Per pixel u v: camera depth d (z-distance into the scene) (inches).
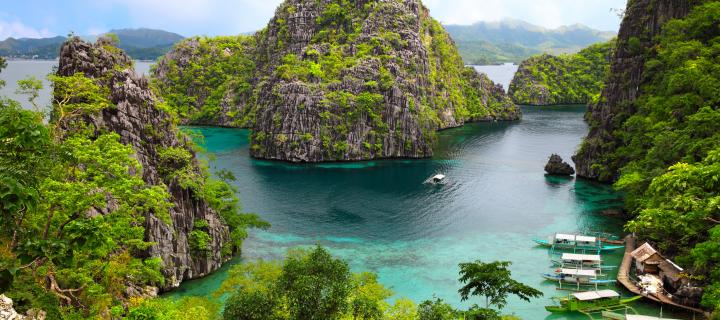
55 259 1211.2
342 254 3575.3
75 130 2780.5
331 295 1445.6
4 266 1106.7
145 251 2812.5
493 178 5841.5
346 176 5979.3
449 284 3110.2
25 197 1052.5
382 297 2080.5
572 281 3154.5
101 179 2142.0
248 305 1478.8
